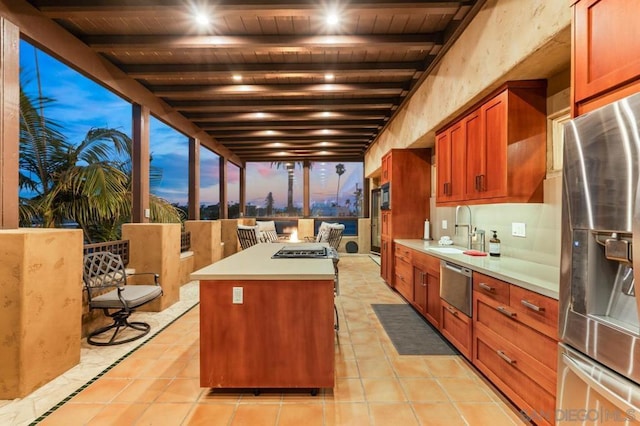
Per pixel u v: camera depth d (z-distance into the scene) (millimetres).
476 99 2604
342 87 4020
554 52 1838
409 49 3090
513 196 2289
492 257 2654
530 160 2289
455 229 3748
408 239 4465
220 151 7043
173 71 3543
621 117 1050
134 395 1997
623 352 1070
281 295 1989
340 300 4156
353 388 2086
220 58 3412
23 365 1974
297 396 1996
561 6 1615
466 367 2371
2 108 2143
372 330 3109
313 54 3320
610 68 1182
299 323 1986
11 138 2203
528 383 1694
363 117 5062
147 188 4035
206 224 5465
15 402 1920
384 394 2016
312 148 7672
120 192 4410
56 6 2438
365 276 5668
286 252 2918
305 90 4035
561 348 1375
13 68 2229
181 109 4668
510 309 1853
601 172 1132
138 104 3900
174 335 2973
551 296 1519
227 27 2854
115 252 3465
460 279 2465
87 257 2883
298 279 1962
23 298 1976
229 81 3990
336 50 3160
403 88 4031
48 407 1873
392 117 5090
